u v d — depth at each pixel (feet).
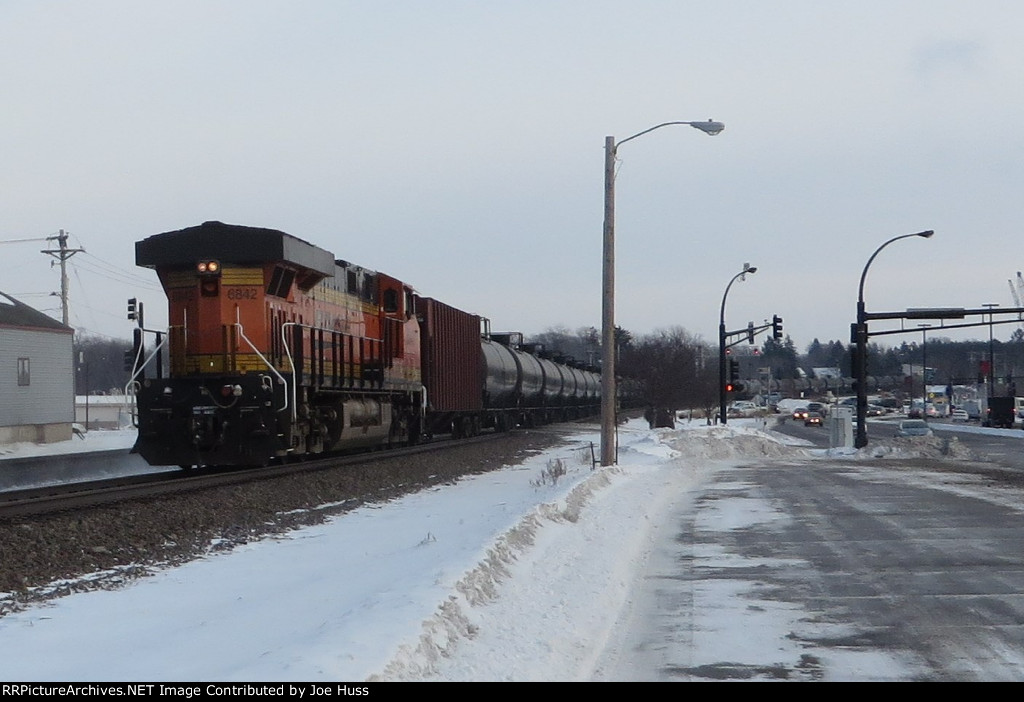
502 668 28.48
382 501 78.43
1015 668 30.35
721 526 64.75
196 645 29.40
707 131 98.99
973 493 84.17
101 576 43.29
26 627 33.09
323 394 94.32
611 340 103.24
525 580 41.45
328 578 41.42
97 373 506.07
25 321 186.29
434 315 136.26
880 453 146.30
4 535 45.42
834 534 60.13
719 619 37.73
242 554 51.03
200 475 80.89
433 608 30.50
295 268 87.35
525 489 89.15
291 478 74.95
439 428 150.92
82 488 72.23
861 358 154.40
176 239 82.43
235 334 82.12
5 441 179.42
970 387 604.49
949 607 39.14
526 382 196.03
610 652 33.09
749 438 158.81
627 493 83.20
